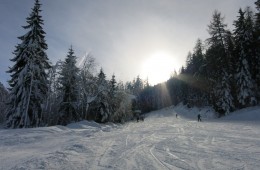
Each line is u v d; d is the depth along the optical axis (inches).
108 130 907.4
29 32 1152.8
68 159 335.0
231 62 1667.1
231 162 301.6
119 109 2123.5
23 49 1144.2
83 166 298.5
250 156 332.8
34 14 1167.6
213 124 1060.5
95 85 1786.4
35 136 665.0
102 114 1798.7
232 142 475.2
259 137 534.3
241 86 1518.2
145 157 351.3
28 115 1123.3
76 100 1582.2
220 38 1699.1
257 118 1205.7
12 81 1146.0
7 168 304.8
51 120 1635.1
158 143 496.1
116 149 430.0
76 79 1578.5
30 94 1079.0
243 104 1509.6
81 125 1158.3
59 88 1523.1
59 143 569.6
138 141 538.3
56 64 1502.2
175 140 539.2
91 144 484.1
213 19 1734.7
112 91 2086.6
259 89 1540.4
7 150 467.2
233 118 1376.7
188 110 3179.1
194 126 998.4
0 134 690.8
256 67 1558.8
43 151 451.8
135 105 3368.6
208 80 1844.2
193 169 274.7
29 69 1099.3
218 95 1662.2
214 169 271.7
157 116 3518.7
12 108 1112.2
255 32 1601.9
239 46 1610.5
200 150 394.9
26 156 397.4
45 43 1210.6
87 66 1648.6
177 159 329.1
